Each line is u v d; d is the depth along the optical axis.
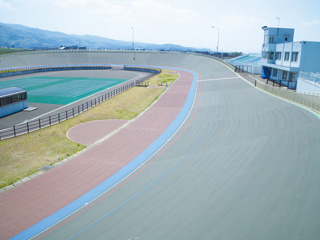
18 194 15.41
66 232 12.19
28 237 12.01
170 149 21.42
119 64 97.69
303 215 11.61
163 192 14.95
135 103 37.75
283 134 21.11
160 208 13.40
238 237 10.74
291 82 42.94
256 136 21.66
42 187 16.17
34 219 13.24
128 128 27.08
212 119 28.56
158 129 26.59
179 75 68.69
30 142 23.28
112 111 33.56
